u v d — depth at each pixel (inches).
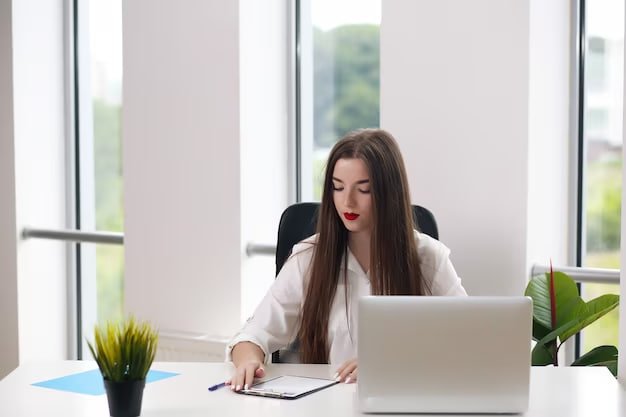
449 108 132.0
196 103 154.6
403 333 75.9
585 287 137.6
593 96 137.9
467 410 76.5
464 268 132.0
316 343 104.3
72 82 191.5
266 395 83.1
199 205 155.4
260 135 155.9
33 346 186.1
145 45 159.3
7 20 180.5
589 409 78.3
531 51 126.0
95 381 89.3
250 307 154.6
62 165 192.1
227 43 150.7
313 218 111.5
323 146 162.1
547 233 133.5
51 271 190.1
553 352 113.5
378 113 155.9
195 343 152.9
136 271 163.2
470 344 75.9
